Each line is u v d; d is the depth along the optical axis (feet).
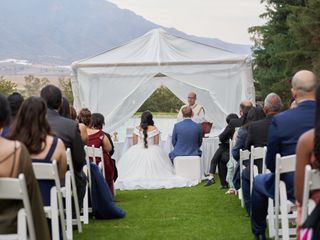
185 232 22.11
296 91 15.66
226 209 26.81
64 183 20.04
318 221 11.30
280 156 15.47
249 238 20.84
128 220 24.75
